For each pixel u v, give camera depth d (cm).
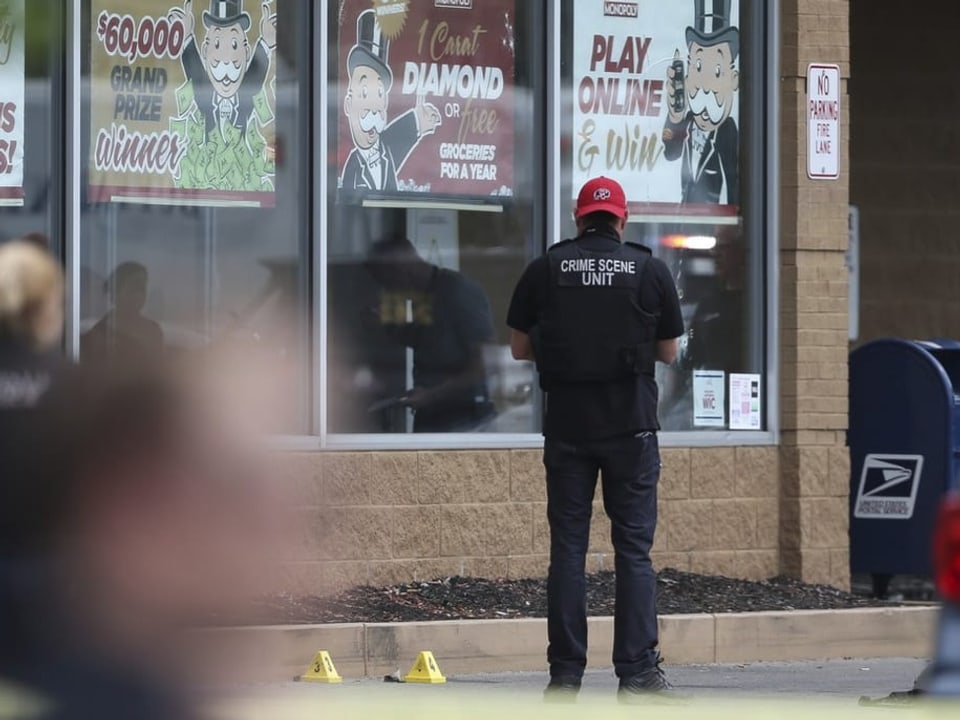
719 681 3488
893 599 4466
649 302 2991
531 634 3597
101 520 1175
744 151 4359
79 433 1195
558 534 3002
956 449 4375
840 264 4362
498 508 4062
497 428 4138
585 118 4238
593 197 3038
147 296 3875
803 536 4275
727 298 4328
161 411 1189
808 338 4312
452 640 3531
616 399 2981
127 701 1145
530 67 4206
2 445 1201
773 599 4028
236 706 1159
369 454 3941
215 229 3938
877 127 5219
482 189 4162
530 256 4197
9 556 1177
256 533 1173
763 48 4356
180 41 3916
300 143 4016
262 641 1170
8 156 3762
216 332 3653
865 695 3262
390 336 4059
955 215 5266
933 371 4375
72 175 3784
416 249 4100
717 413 4297
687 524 4212
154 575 1159
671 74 4312
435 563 3988
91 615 1162
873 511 4453
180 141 3912
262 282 3969
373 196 4066
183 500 1169
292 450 1409
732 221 4347
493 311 4162
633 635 2962
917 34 5238
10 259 1574
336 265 4022
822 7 4350
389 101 4081
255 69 3978
